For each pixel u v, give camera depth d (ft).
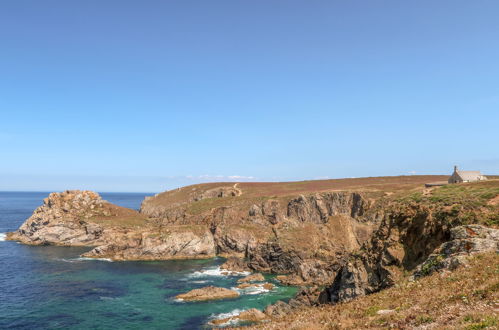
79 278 222.89
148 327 141.69
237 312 160.04
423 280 82.74
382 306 71.67
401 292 78.84
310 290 167.53
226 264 267.59
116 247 304.91
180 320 149.48
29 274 231.71
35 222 371.35
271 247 264.52
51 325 143.23
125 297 182.70
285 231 279.49
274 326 78.69
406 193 311.88
